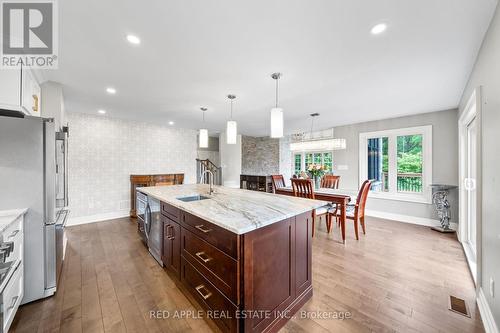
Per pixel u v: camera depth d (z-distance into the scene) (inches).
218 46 76.6
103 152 184.2
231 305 55.8
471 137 122.7
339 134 224.2
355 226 135.3
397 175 185.8
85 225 166.9
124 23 63.9
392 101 139.9
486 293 67.0
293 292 69.5
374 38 71.6
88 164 176.6
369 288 82.6
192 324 64.4
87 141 176.1
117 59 85.4
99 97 132.0
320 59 85.6
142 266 100.5
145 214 116.8
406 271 95.4
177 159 232.8
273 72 97.2
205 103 145.1
